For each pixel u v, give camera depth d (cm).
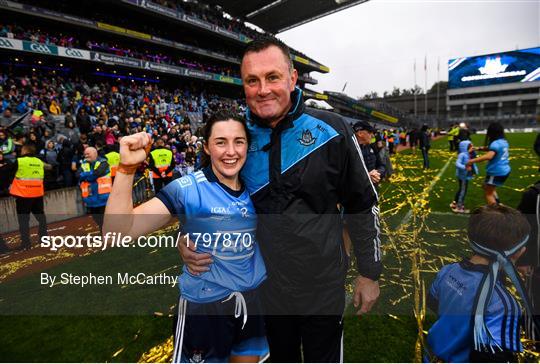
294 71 119
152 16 2088
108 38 1966
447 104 3741
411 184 709
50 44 1488
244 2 2888
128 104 1513
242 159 115
